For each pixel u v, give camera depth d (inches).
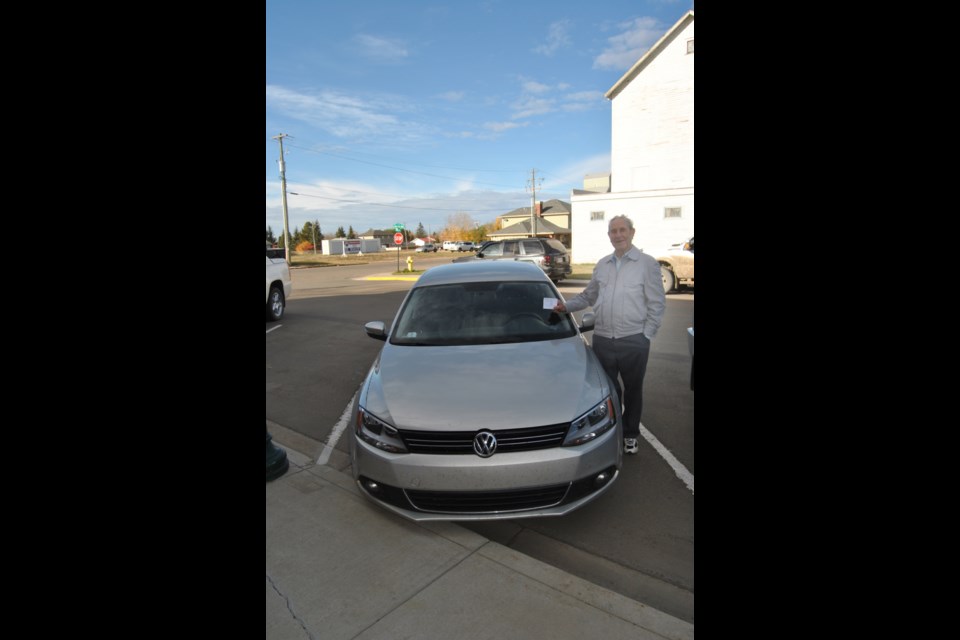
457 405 114.2
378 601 92.2
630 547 110.0
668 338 323.9
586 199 876.6
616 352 140.3
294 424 188.7
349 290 734.5
